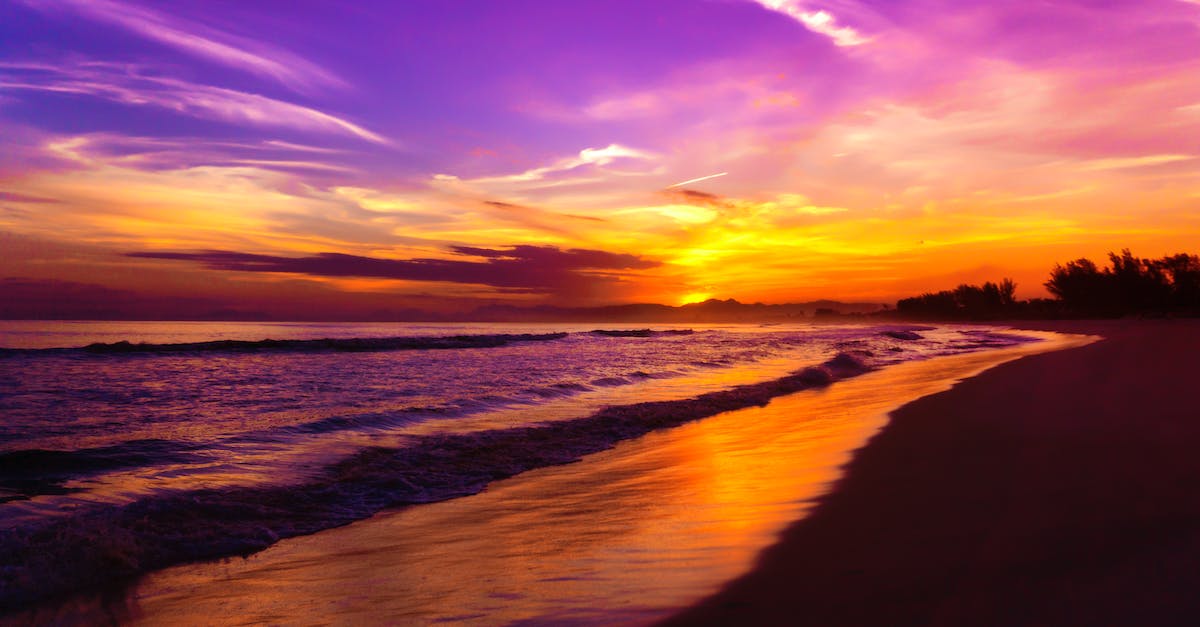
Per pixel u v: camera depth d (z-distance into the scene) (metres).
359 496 6.67
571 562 4.46
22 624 3.86
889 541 4.21
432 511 6.20
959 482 5.67
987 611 3.01
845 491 5.71
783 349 32.31
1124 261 78.06
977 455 6.76
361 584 4.31
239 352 27.14
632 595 3.68
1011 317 98.31
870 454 7.32
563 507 6.12
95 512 5.85
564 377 18.23
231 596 4.21
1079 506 4.60
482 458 8.29
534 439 9.45
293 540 5.41
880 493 5.54
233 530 5.56
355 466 7.78
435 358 25.58
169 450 8.60
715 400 12.94
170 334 46.16
